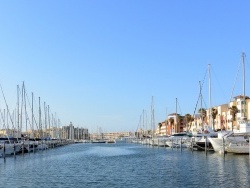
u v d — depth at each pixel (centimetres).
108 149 14375
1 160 7562
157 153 9669
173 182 3962
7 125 9919
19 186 3869
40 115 14412
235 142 7188
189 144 10338
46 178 4522
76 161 7412
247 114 13988
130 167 5853
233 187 3519
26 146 10150
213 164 5644
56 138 19875
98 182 4116
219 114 16538
